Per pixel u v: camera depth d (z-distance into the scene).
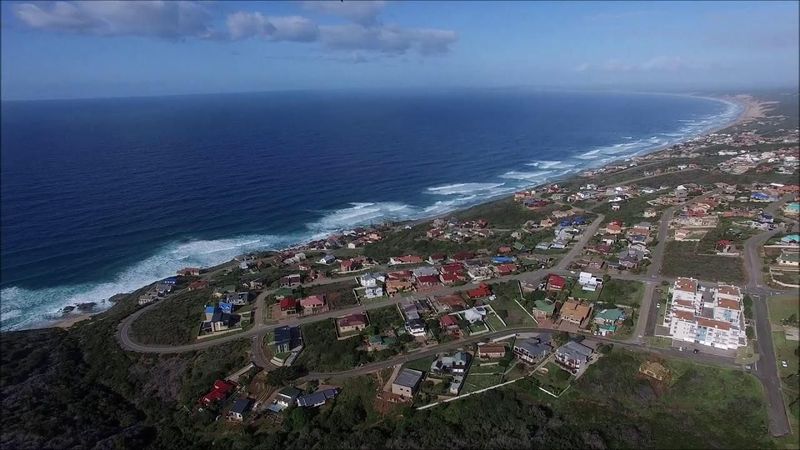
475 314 119.44
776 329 105.94
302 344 114.19
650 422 87.75
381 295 135.00
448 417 90.94
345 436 87.88
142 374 110.75
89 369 114.69
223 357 112.06
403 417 91.19
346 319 119.75
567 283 135.88
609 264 143.25
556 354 103.12
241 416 94.06
